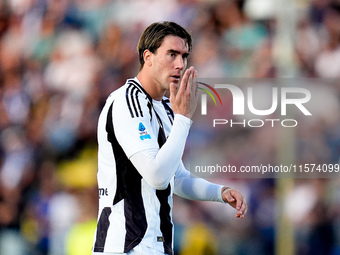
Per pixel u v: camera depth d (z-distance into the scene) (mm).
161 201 11656
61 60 35812
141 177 11523
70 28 36656
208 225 26688
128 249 11258
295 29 28391
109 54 34625
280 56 26812
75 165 31734
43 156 33062
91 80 34094
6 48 39031
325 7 30125
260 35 30156
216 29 31516
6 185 32750
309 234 25344
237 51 30234
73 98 33938
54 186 31406
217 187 12703
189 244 26391
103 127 11688
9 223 30750
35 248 29844
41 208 30500
